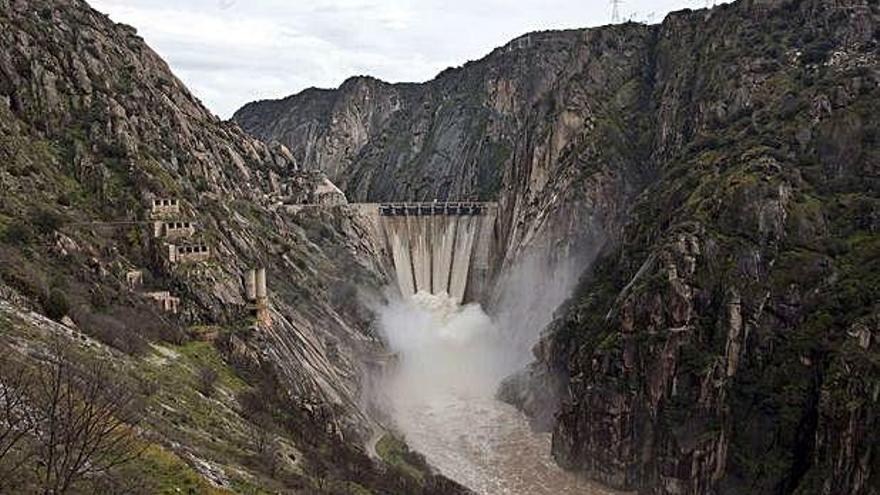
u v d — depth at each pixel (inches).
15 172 5098.4
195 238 5610.2
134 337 4178.2
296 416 4591.5
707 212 5959.6
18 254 4237.2
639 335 5634.8
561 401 6240.2
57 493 1877.5
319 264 7805.1
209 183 7027.6
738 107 7386.8
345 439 4859.7
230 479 2854.3
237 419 3868.1
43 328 3444.9
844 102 6368.1
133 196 5649.6
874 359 4525.1
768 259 5551.2
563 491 5339.6
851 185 5846.5
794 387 5022.1
